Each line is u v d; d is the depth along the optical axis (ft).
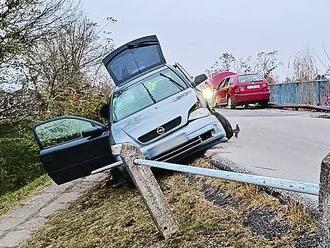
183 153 20.83
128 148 12.94
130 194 20.44
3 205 29.71
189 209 14.30
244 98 53.16
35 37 44.91
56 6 56.54
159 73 24.98
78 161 24.11
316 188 6.89
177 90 23.27
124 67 26.55
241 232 11.13
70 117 25.12
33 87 48.52
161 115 21.31
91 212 20.35
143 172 12.86
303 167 16.96
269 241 10.12
